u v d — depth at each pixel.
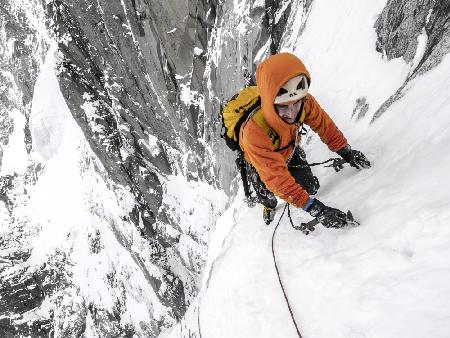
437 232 1.89
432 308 1.64
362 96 3.83
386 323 1.77
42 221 24.00
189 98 12.41
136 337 19.25
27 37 21.39
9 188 26.36
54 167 23.30
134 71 14.52
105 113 17.12
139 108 15.77
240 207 5.46
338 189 3.04
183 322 5.29
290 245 2.99
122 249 20.03
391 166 2.63
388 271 2.01
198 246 15.38
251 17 7.99
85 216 21.80
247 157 3.05
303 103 2.59
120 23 13.62
